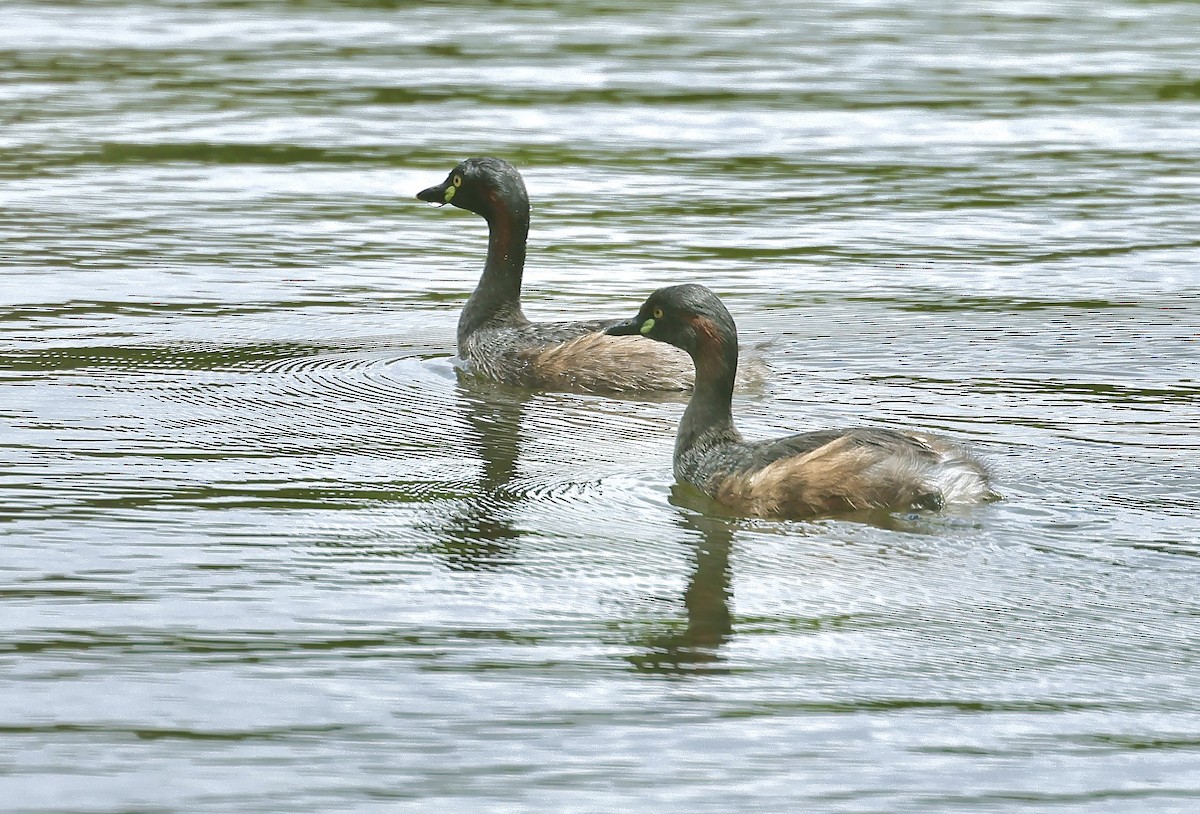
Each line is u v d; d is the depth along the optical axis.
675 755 9.60
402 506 13.80
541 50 37.00
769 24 40.75
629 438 16.03
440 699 10.23
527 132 30.16
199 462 14.85
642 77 34.47
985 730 9.92
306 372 18.11
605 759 9.53
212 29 39.34
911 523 13.24
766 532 13.18
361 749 9.60
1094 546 12.72
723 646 11.02
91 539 12.82
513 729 9.88
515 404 17.30
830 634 11.28
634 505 13.91
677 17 41.56
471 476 14.67
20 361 18.09
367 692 10.30
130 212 25.20
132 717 9.93
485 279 18.94
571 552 12.76
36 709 10.01
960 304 20.62
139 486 14.12
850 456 13.45
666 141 29.73
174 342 19.06
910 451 13.50
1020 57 37.19
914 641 11.09
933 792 9.23
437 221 25.25
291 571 12.27
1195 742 9.80
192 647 10.89
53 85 33.41
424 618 11.46
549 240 23.88
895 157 28.94
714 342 14.34
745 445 14.16
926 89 33.94
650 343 17.91
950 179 27.53
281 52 36.69
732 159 28.64
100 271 22.05
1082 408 16.39
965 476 13.45
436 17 41.09
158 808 8.96
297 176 27.42
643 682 10.49
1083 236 24.16
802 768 9.47
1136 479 14.14
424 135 29.88
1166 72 35.81
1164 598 11.74
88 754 9.50
